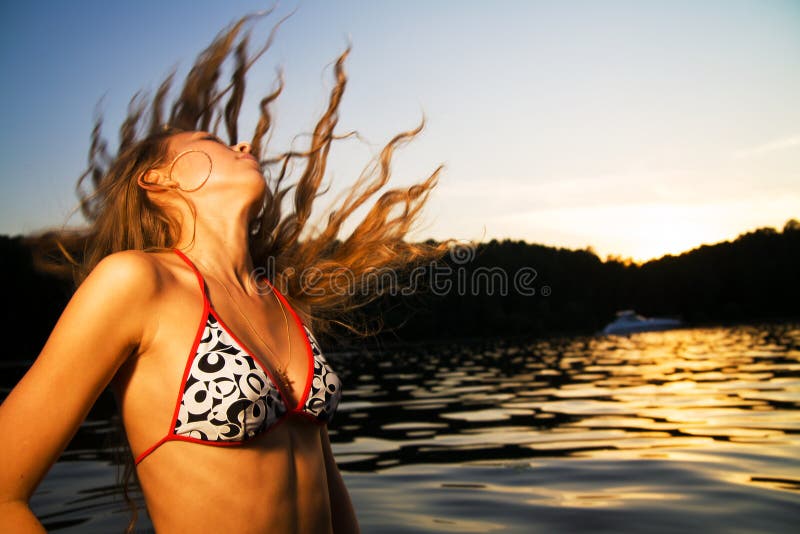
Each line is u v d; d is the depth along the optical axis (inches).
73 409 50.8
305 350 66.1
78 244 74.2
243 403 55.2
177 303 57.2
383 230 87.2
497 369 590.6
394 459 196.9
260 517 55.5
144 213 68.4
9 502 47.5
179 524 53.7
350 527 70.6
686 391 349.4
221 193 66.9
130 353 55.1
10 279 1208.2
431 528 125.4
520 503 141.9
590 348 951.6
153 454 55.0
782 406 276.8
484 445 215.3
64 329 51.5
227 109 83.9
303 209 86.9
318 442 64.2
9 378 583.2
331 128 88.7
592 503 139.6
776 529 118.5
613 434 224.7
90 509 142.8
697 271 2488.9
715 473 162.1
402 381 489.4
